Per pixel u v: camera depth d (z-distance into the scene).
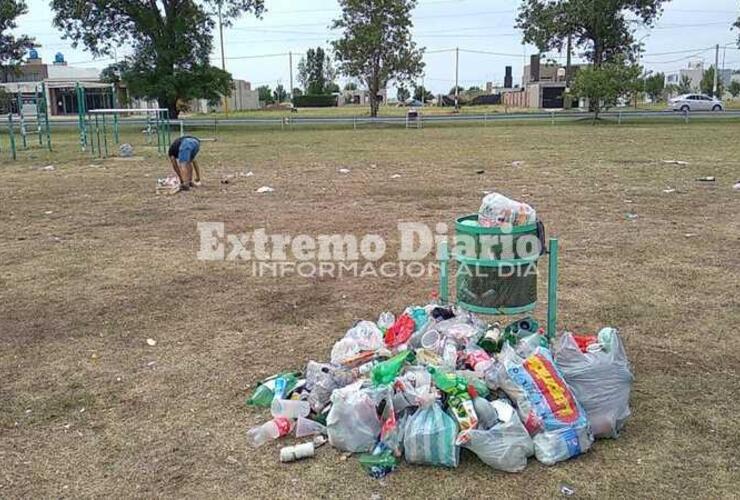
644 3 44.03
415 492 3.24
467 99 90.50
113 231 9.53
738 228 8.98
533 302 4.34
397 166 17.44
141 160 20.45
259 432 3.77
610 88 37.38
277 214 10.66
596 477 3.34
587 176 14.72
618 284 6.54
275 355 4.94
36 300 6.35
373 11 42.97
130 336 5.39
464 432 3.42
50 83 55.97
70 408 4.17
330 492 3.26
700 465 3.43
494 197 4.27
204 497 3.24
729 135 27.41
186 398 4.28
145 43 40.25
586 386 3.72
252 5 41.62
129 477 3.42
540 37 46.97
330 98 87.50
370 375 3.96
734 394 4.20
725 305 5.88
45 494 3.28
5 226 10.07
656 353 4.86
